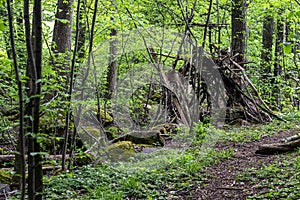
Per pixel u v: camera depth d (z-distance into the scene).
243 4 12.81
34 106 3.01
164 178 6.10
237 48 12.81
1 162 7.88
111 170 6.62
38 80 2.92
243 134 8.80
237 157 6.90
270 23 15.91
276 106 13.89
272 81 14.45
